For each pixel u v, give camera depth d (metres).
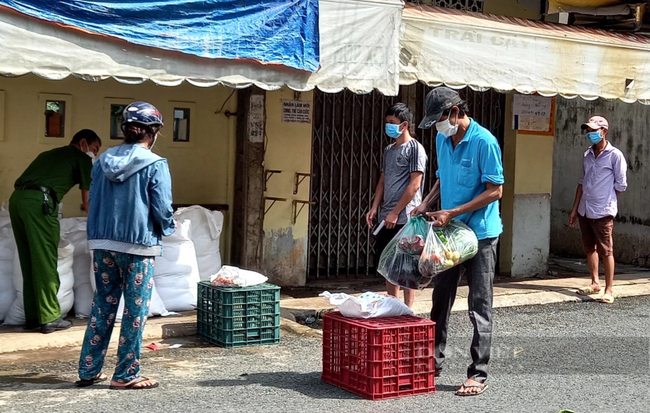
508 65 8.55
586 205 9.70
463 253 5.70
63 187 7.17
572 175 13.37
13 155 8.27
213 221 8.48
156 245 5.75
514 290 9.90
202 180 9.20
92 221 5.69
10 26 6.25
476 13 9.54
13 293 7.51
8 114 8.22
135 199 5.59
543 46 8.75
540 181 11.13
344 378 5.87
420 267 5.75
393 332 5.66
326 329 6.00
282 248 9.51
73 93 8.49
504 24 8.86
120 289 5.86
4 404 5.44
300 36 7.36
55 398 5.59
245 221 9.09
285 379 6.15
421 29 8.01
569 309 9.23
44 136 8.40
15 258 7.41
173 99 8.97
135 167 5.59
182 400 5.59
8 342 6.85
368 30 7.67
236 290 7.08
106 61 6.60
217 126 9.23
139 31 6.69
